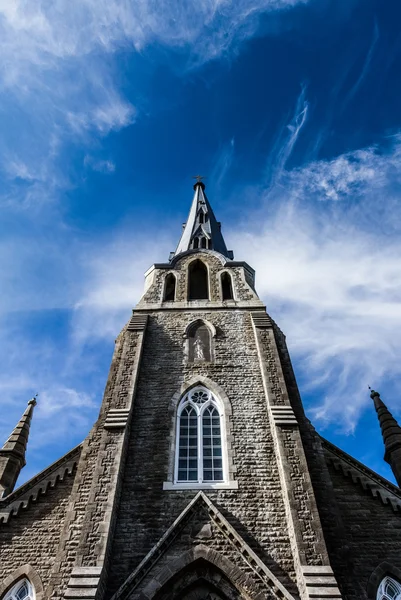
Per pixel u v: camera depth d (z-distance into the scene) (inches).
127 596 487.5
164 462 630.5
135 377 738.2
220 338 829.2
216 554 520.1
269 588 488.7
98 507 552.1
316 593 464.1
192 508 563.2
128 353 784.9
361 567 566.9
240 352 799.7
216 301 925.8
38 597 549.3
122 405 690.8
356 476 664.4
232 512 572.1
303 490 566.3
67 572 524.7
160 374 763.4
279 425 644.7
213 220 1409.9
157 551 520.4
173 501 585.6
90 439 677.3
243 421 681.0
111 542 538.0
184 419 701.3
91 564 497.7
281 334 866.8
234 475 612.7
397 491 641.6
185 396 730.2
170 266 1034.1
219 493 592.7
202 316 883.4
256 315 871.7
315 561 497.7
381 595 548.4
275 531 551.5
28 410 801.6
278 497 585.9
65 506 647.1
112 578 512.4
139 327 837.2
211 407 714.8
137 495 592.4
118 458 606.5
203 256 1061.8
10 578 568.7
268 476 609.0
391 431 736.3
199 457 644.7
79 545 514.9
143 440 660.7
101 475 586.6
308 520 534.9
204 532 542.6
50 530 619.5
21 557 590.6
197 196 1537.9
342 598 482.3
